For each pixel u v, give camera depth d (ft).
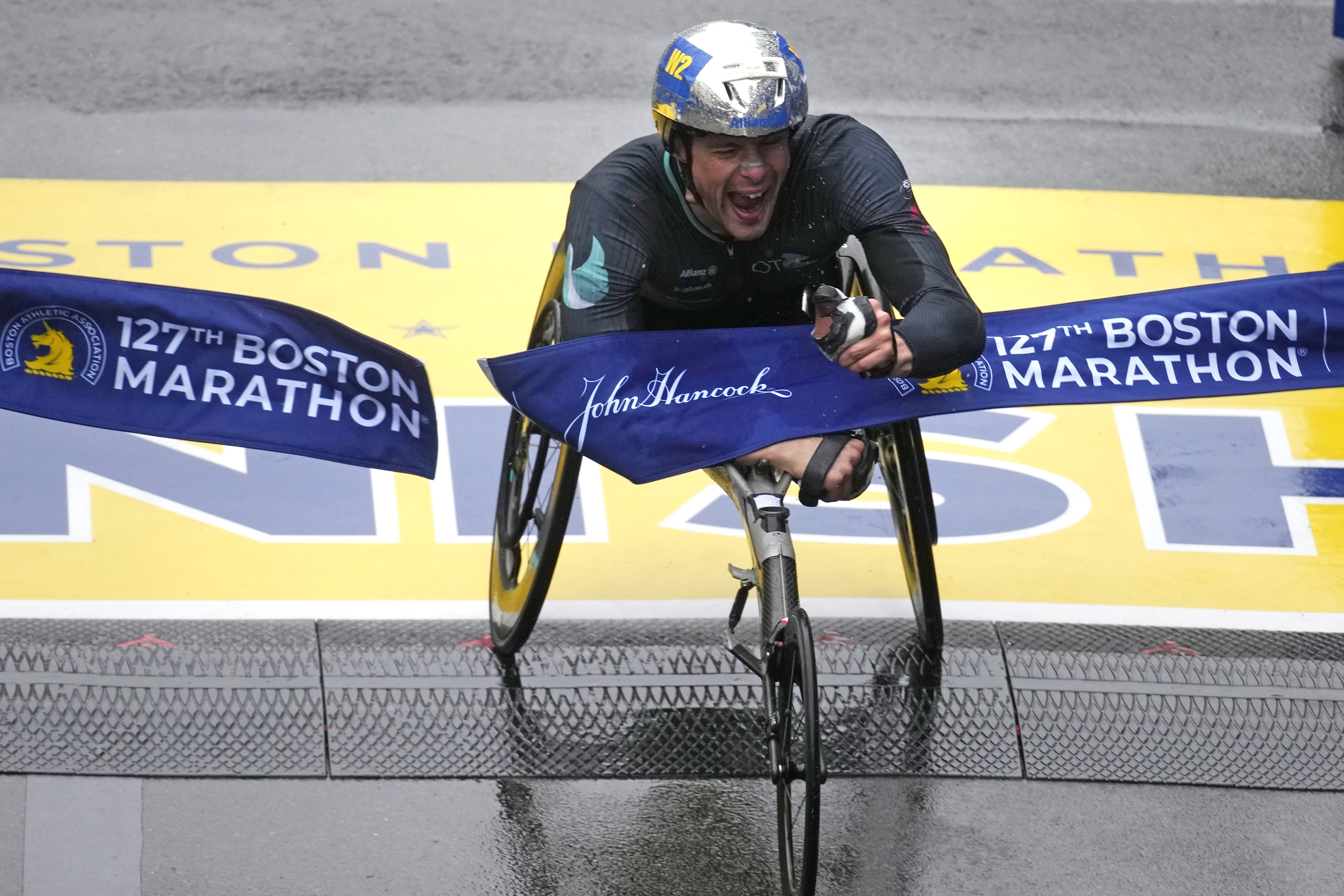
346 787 45.47
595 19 92.73
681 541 56.90
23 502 56.34
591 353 38.63
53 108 80.59
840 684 49.65
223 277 68.08
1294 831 45.16
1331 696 49.83
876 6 95.55
